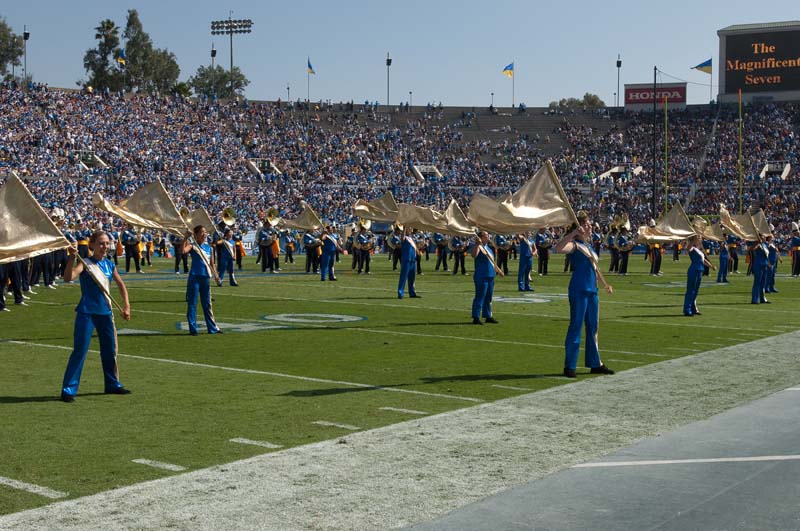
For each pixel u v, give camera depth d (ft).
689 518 17.54
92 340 44.39
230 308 62.03
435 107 263.70
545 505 18.30
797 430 25.00
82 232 88.22
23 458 22.25
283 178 211.00
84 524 17.07
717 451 22.71
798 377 34.09
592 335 35.32
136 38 349.00
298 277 99.19
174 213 51.47
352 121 250.16
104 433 24.97
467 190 219.82
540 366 37.35
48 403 29.19
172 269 115.34
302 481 19.95
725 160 223.92
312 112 250.78
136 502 18.44
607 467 21.16
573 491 19.26
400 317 56.54
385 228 181.68
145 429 25.48
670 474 20.58
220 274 84.23
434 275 105.81
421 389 31.91
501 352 41.52
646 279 102.53
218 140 220.64
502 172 231.91
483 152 243.40
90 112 210.18
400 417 27.14
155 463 21.77
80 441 24.03
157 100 228.43
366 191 212.84
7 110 196.85
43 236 29.43
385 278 97.76
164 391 31.37
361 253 107.55
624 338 46.85
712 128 236.02
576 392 30.96
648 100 254.68
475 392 31.37
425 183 223.71
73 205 162.20
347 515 17.61
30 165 175.11
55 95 211.00
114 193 176.04
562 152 240.94
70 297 70.69
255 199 195.72
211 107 235.61
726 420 26.30
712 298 75.15
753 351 41.50
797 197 203.82
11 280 63.72
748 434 24.53
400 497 18.81
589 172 229.45
